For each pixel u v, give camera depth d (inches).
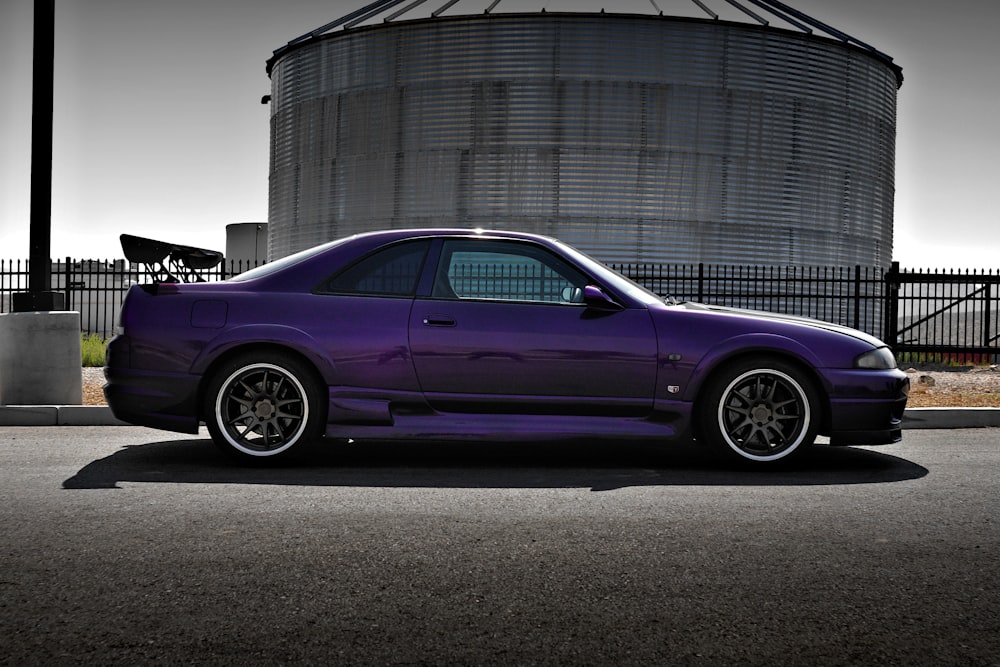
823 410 193.5
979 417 273.7
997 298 560.7
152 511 144.8
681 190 718.5
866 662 83.7
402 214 750.5
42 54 288.4
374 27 764.0
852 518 143.1
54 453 207.8
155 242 243.9
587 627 92.2
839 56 775.1
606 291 194.7
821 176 767.7
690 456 210.2
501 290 197.2
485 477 179.8
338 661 82.7
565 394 188.9
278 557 117.6
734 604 99.9
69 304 548.1
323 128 801.6
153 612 95.7
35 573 109.6
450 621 93.7
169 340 190.4
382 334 189.0
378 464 194.5
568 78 708.7
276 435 191.5
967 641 89.3
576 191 708.7
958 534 132.6
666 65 715.4
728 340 189.6
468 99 727.1
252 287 193.9
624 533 132.2
